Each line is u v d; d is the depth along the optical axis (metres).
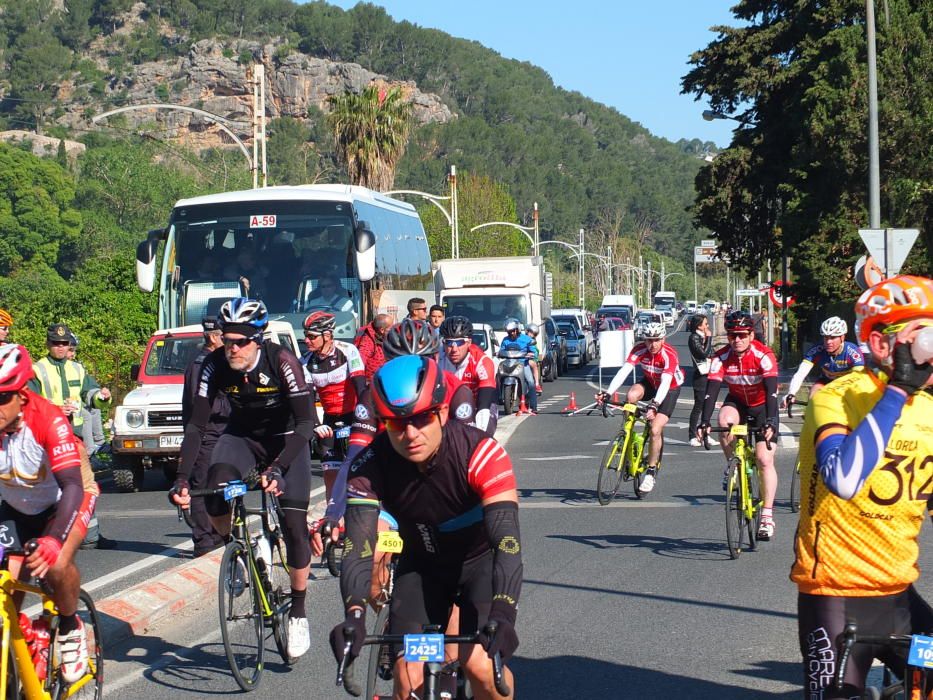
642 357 13.52
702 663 6.97
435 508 4.39
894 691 4.06
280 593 7.13
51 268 112.25
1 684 4.90
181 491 6.84
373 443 4.44
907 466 4.00
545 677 6.72
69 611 5.61
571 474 16.28
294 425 7.18
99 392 12.81
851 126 32.47
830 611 4.13
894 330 3.87
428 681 3.89
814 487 4.14
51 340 12.58
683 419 25.17
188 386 10.32
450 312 33.38
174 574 9.26
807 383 32.59
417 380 4.13
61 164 166.75
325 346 11.24
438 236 82.00
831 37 36.34
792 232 37.62
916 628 4.28
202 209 19.59
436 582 4.59
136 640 7.91
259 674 6.77
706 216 44.91
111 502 15.30
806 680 4.17
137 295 33.69
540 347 33.91
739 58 43.88
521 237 87.06
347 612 4.00
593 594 8.86
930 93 32.31
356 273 19.23
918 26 32.53
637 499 13.84
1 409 5.17
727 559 10.23
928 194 30.81
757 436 10.55
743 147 43.56
